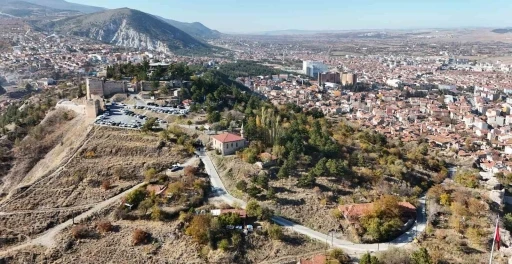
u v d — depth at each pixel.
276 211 140.62
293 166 166.38
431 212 144.88
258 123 195.62
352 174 167.88
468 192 167.88
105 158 176.88
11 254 124.12
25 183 172.12
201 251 122.44
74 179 163.00
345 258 117.69
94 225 136.88
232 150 182.25
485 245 126.12
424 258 112.12
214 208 140.50
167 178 159.62
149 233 129.88
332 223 136.38
